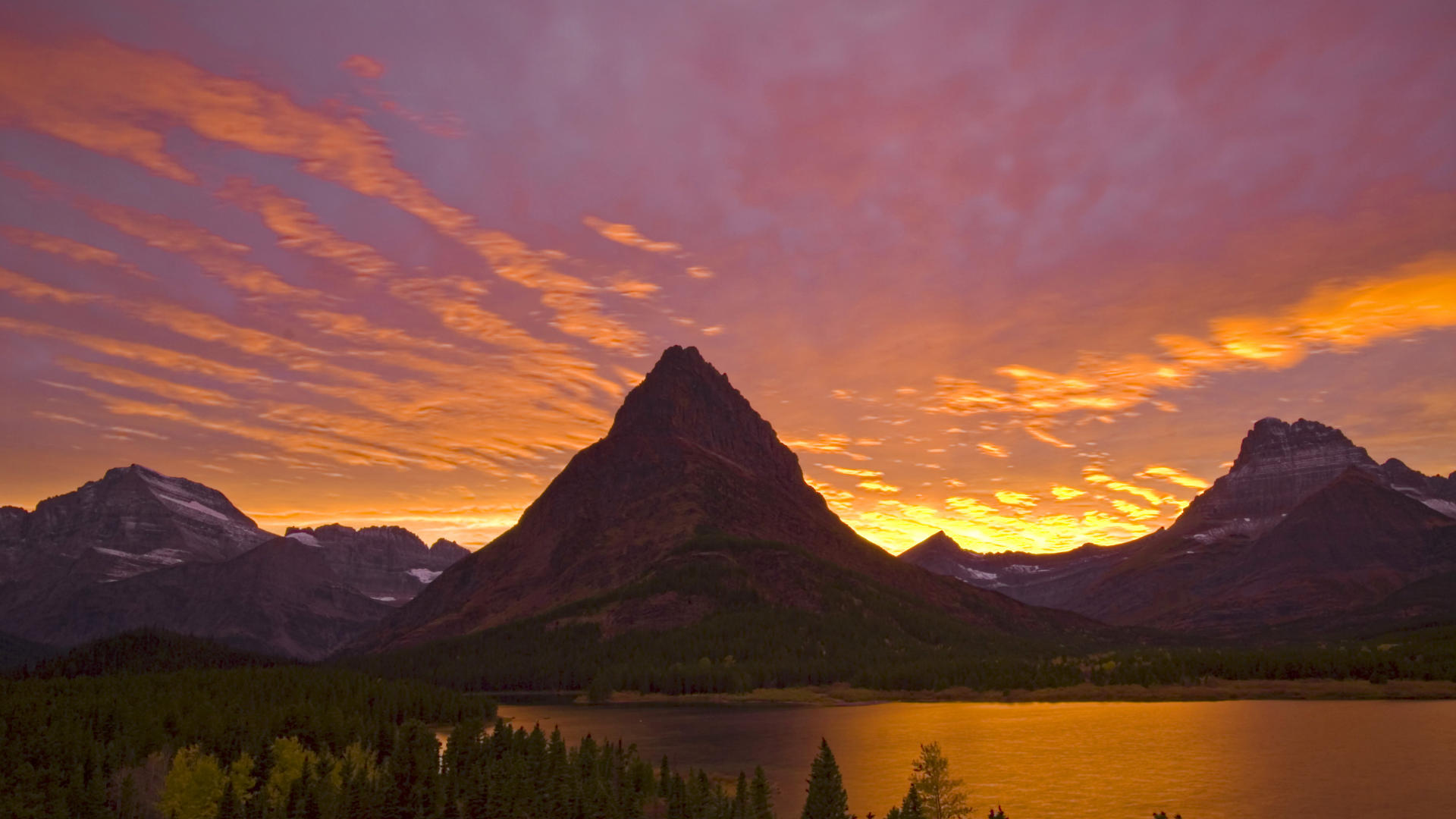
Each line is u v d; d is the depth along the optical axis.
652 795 172.75
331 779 178.88
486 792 158.75
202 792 170.62
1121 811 192.25
